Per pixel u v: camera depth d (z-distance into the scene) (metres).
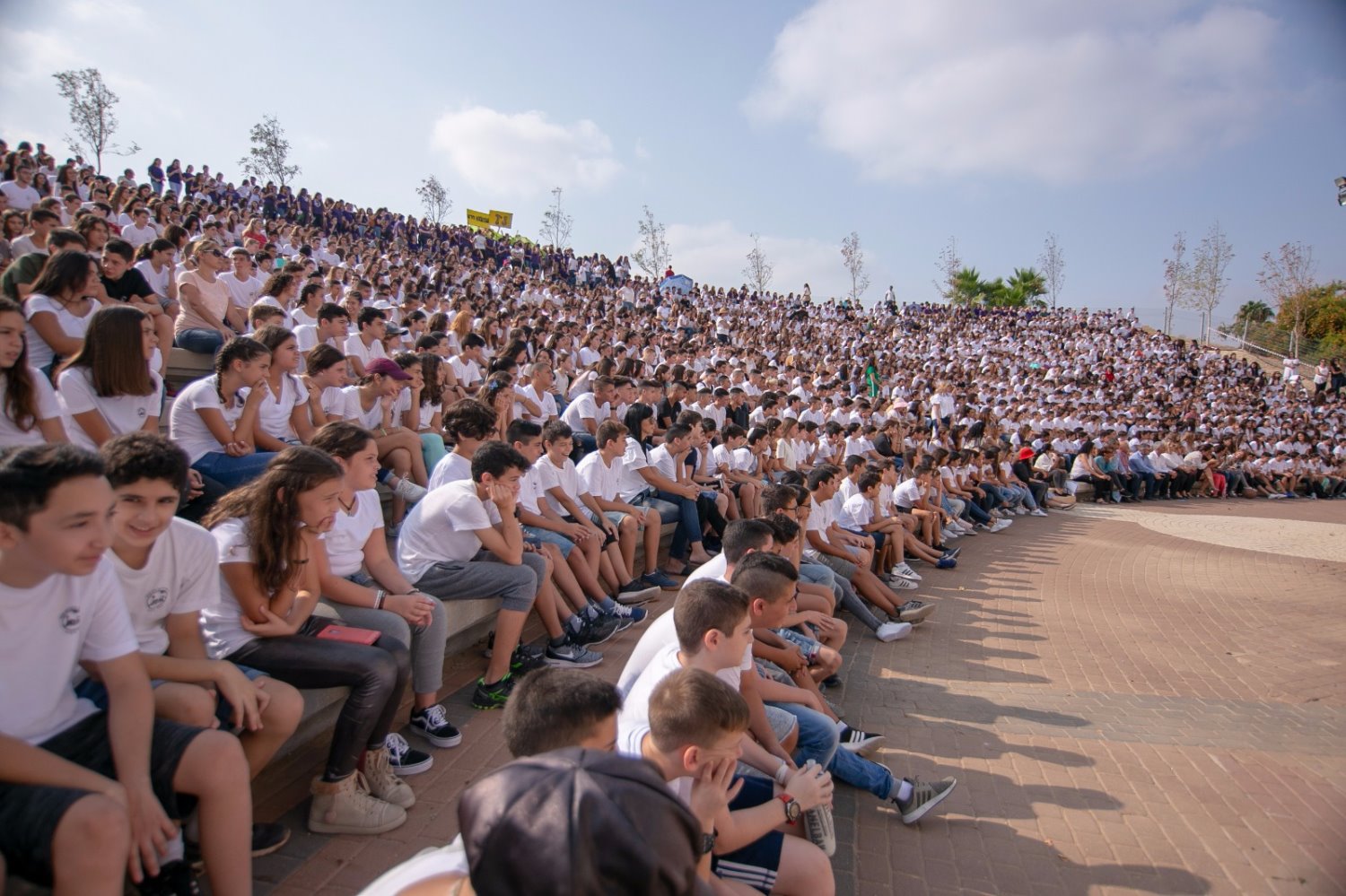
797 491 5.38
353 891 2.87
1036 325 44.53
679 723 2.13
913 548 9.64
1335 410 30.52
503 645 4.46
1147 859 3.57
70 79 30.09
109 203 12.88
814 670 4.96
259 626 3.22
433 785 3.63
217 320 7.62
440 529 4.53
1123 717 5.23
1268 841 3.75
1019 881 3.38
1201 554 11.95
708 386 13.48
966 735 4.80
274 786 3.51
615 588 6.38
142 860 2.26
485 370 9.94
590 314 21.44
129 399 4.31
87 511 2.13
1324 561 11.70
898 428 13.99
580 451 8.66
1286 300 42.91
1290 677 6.32
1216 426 26.11
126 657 2.44
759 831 2.67
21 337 3.66
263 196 23.61
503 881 1.06
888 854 3.54
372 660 3.21
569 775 1.13
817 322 38.03
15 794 2.07
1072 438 20.11
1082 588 9.13
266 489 3.18
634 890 1.05
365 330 8.01
